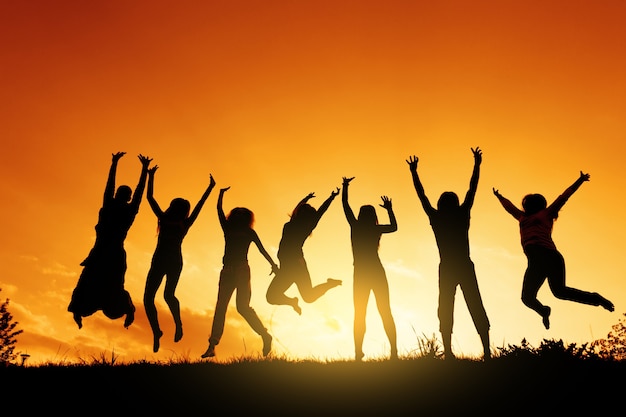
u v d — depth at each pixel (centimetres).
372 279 803
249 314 845
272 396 673
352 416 616
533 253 788
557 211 816
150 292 816
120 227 799
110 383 708
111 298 780
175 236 837
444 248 761
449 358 757
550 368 723
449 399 654
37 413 620
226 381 720
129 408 637
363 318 805
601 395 652
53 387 695
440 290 759
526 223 820
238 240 866
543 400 644
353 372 753
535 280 786
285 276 853
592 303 760
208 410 634
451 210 777
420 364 770
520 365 739
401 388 688
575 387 675
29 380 719
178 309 829
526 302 793
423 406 638
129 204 808
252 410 634
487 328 748
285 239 871
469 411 623
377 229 827
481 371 728
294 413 626
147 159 829
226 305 838
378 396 668
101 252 786
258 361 805
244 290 849
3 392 678
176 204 854
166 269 820
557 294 777
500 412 619
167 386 701
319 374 748
